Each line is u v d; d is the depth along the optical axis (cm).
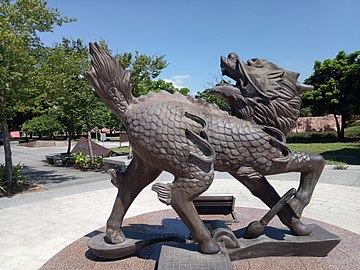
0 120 798
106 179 977
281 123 278
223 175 894
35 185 888
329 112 2336
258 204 562
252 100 271
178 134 254
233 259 284
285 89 276
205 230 266
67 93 1063
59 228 462
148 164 290
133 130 262
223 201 458
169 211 493
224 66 287
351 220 456
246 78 272
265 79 273
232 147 265
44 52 918
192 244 290
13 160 1583
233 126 267
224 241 284
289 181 778
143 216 466
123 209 305
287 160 270
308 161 280
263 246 290
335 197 589
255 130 269
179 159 255
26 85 792
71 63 1020
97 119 2705
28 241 413
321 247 293
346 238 357
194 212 266
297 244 290
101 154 1327
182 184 259
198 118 260
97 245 298
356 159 1314
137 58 1140
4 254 374
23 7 837
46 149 2280
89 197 650
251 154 268
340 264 282
